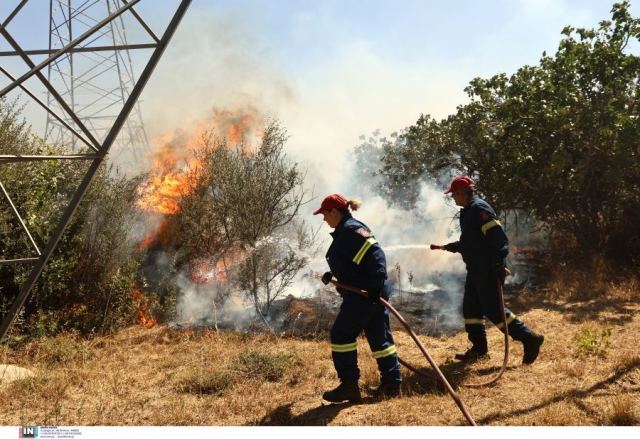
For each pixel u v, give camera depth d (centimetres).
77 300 727
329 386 491
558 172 922
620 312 699
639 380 459
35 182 745
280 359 541
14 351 616
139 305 756
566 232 1127
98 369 555
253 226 760
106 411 443
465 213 546
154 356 603
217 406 450
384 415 417
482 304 531
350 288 442
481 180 1066
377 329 462
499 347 588
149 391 490
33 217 701
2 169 702
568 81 983
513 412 411
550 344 579
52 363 579
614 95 970
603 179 963
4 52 488
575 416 396
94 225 748
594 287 836
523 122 989
